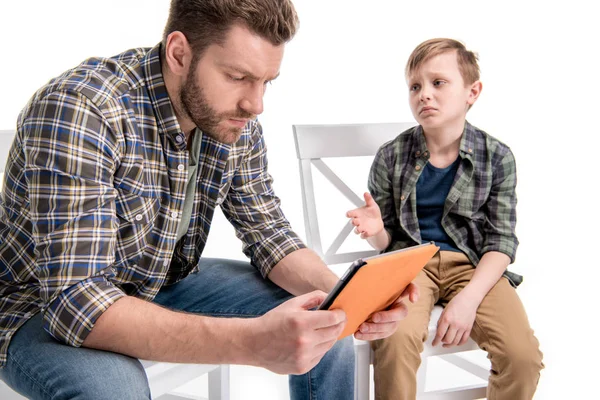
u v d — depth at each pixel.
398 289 1.09
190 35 1.05
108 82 1.08
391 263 0.95
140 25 2.21
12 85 2.11
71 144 0.99
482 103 2.54
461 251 1.65
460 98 1.64
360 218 1.52
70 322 0.97
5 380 1.07
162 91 1.13
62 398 0.94
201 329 0.97
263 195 1.41
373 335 1.14
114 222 1.04
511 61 2.53
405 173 1.69
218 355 0.97
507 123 2.56
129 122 1.09
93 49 2.18
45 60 2.14
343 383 1.27
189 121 1.17
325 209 2.43
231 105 1.07
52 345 1.01
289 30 1.04
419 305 1.48
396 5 2.42
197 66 1.05
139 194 1.12
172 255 1.32
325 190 2.42
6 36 2.09
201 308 1.32
